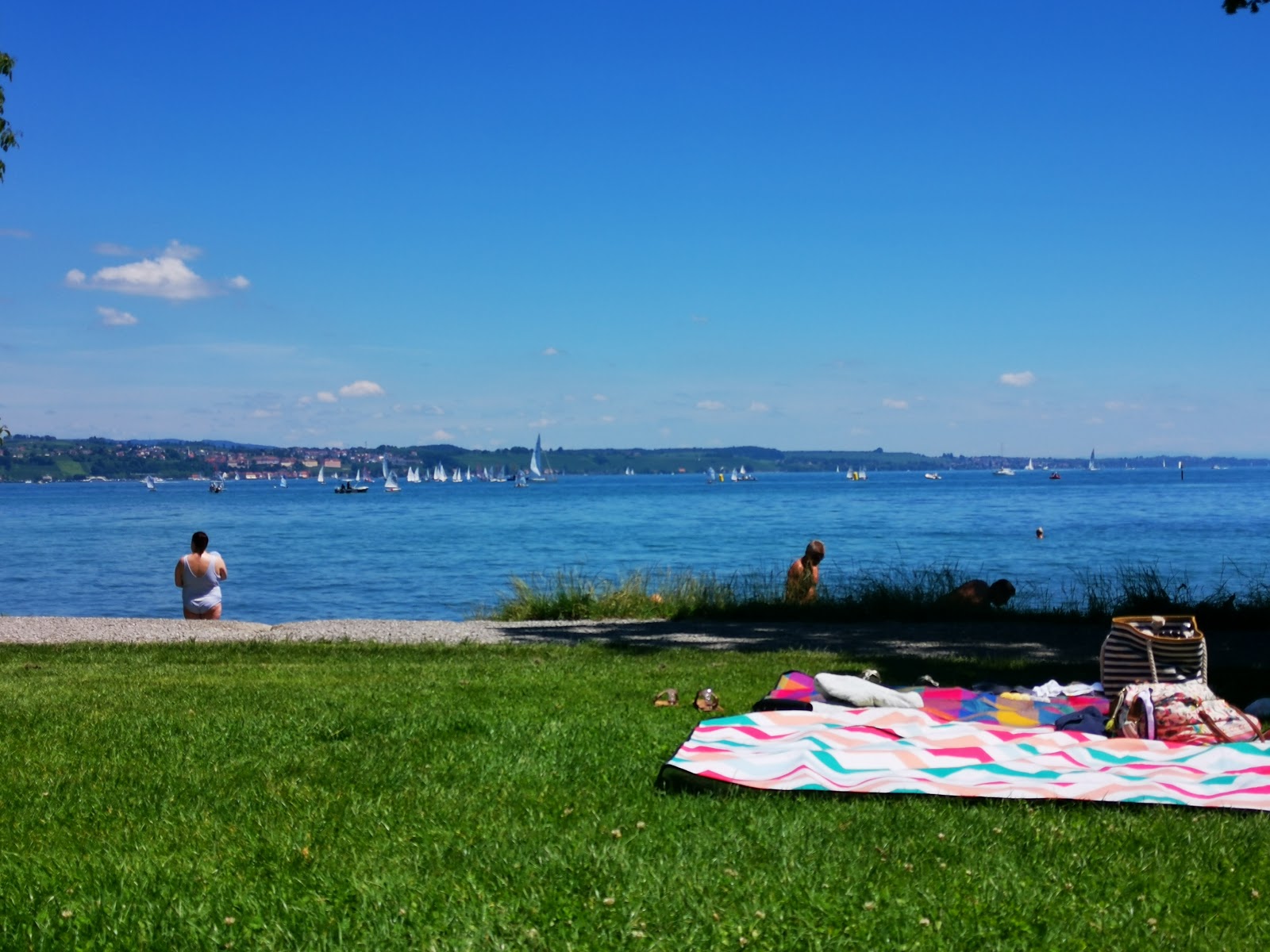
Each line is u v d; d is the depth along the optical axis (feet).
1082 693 24.03
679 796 15.20
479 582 88.17
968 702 22.33
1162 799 14.43
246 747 18.67
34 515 264.11
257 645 36.91
